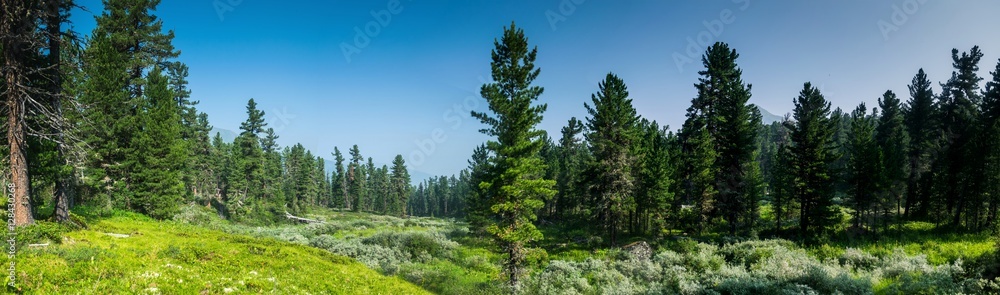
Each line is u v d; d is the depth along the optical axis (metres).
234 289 10.59
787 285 19.06
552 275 25.38
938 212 39.22
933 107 50.19
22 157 15.64
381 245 36.38
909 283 18.20
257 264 15.63
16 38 15.45
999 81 40.34
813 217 36.34
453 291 23.41
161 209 34.12
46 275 9.23
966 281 17.09
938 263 26.03
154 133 35.00
